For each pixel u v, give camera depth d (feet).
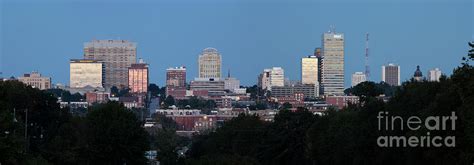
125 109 566.36
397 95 435.12
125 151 544.21
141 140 558.15
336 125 532.32
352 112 514.68
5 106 343.26
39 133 558.15
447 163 352.90
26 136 495.41
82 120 554.87
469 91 289.53
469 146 313.94
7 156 312.91
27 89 557.74
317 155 583.58
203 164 636.89
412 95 411.13
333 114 591.37
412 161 389.39
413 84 426.92
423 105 399.65
